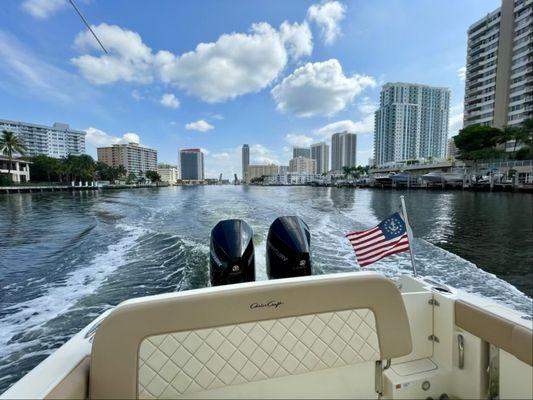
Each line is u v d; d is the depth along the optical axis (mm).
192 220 11023
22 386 946
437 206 19500
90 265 5574
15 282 4812
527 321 1333
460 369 1593
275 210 14555
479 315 1474
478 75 59438
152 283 4535
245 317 1197
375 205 19953
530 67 47688
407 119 98562
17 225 11867
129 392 1071
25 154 55375
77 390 993
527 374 1276
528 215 14672
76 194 42875
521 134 39594
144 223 10609
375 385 1416
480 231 10414
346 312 1299
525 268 5969
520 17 49406
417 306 1737
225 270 2699
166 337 1124
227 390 1229
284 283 1251
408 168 64562
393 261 6137
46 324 3449
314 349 1273
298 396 1319
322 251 6254
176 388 1134
